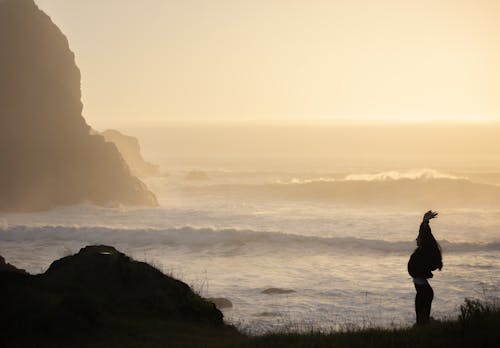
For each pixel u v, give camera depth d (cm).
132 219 5597
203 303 1700
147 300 1633
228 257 3891
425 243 1312
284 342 1167
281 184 8312
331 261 3728
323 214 6141
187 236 4384
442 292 2780
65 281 1661
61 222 5428
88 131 7212
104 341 1323
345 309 2436
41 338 1305
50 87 7000
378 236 4669
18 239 4488
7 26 6988
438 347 1049
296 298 2655
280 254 3966
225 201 7512
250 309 2423
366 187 7838
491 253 3931
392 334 1166
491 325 1105
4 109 6612
